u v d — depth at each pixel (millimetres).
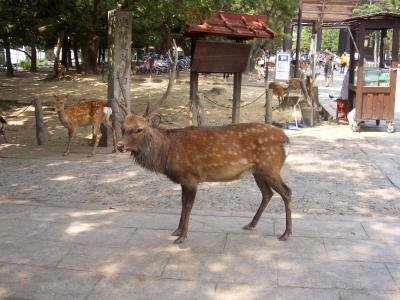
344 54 32781
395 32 11297
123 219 5781
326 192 6945
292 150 9695
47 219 5770
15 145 10438
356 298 3924
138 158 5016
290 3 20344
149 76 24641
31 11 12156
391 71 11523
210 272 4395
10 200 6535
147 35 12844
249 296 3963
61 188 7109
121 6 10195
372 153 9469
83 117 9312
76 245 5004
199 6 9508
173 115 13734
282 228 5492
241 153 5039
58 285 4168
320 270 4422
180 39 13938
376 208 6254
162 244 5035
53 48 34562
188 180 5047
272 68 26766
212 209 6223
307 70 24141
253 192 6973
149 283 4195
